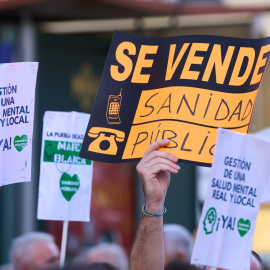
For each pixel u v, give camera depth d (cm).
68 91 1395
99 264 423
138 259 590
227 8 1291
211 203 512
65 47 1387
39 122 1358
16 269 963
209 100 588
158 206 590
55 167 679
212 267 518
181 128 588
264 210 1622
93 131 597
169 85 596
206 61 593
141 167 584
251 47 589
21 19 1271
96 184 1433
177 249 1032
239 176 516
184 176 1566
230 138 513
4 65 596
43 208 678
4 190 1318
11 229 1317
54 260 961
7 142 602
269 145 519
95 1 1164
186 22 1350
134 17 1276
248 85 585
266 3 1312
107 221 1445
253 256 625
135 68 599
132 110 597
